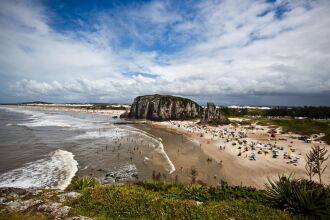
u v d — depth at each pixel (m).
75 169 32.59
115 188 13.37
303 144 57.12
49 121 111.94
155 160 39.69
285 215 9.76
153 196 12.20
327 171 33.03
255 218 9.49
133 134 73.69
